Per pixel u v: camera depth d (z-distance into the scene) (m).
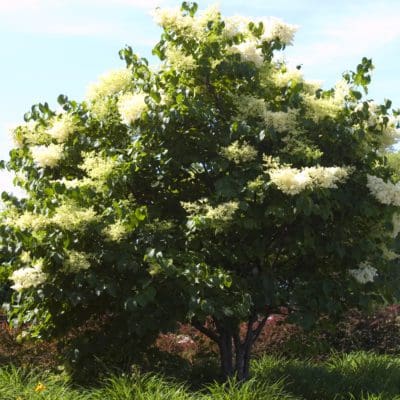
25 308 6.66
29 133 6.60
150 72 6.13
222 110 6.14
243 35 6.29
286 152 5.82
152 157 5.94
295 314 6.06
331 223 6.17
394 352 9.38
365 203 5.95
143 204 6.47
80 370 6.38
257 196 5.67
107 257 5.64
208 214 5.43
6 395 5.51
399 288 6.41
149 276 5.82
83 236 5.86
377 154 6.72
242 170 5.70
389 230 6.25
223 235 6.19
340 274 6.46
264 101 6.06
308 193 5.27
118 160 5.91
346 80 6.18
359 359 8.20
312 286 6.14
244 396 5.40
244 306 5.68
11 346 8.17
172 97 5.77
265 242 6.17
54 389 5.69
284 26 6.18
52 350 7.96
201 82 6.07
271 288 6.10
